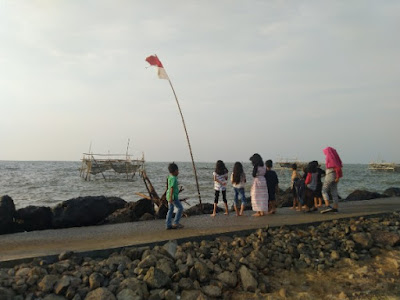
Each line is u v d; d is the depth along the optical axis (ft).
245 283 16.57
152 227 26.48
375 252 21.40
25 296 13.99
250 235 22.72
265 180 31.55
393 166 265.95
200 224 26.71
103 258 18.22
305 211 33.09
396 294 15.71
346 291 16.16
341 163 31.78
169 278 16.01
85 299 13.98
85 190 104.47
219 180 32.45
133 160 150.00
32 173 206.18
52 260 17.22
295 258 20.24
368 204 39.45
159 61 37.14
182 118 37.65
